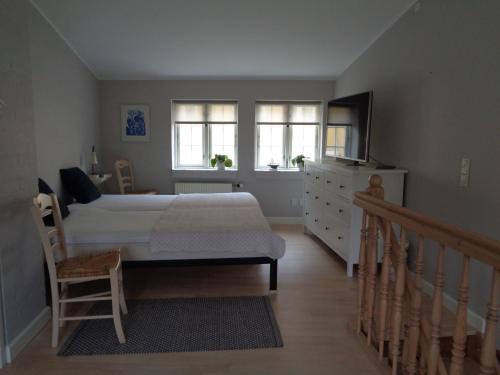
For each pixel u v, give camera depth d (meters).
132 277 3.56
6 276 2.23
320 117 5.54
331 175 4.01
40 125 3.78
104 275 2.41
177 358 2.29
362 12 3.64
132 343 2.44
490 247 1.27
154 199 4.29
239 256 3.09
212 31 4.10
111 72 5.18
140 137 5.50
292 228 5.37
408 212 1.76
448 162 2.92
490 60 2.47
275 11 3.69
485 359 1.35
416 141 3.37
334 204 3.94
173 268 3.79
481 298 2.53
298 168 5.62
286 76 5.31
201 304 3.00
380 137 4.05
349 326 2.56
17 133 2.36
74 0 3.54
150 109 5.46
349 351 2.37
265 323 2.70
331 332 2.59
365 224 2.29
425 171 3.22
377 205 2.04
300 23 3.90
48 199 2.55
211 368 2.19
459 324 1.48
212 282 3.45
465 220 2.73
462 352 1.49
